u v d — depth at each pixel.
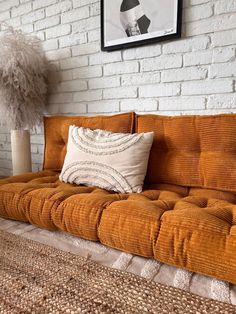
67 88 2.01
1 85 1.77
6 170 2.54
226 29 1.38
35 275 0.79
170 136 1.37
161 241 0.82
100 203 1.00
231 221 0.85
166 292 0.70
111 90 1.81
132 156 1.33
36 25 2.10
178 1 1.46
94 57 1.85
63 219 1.04
